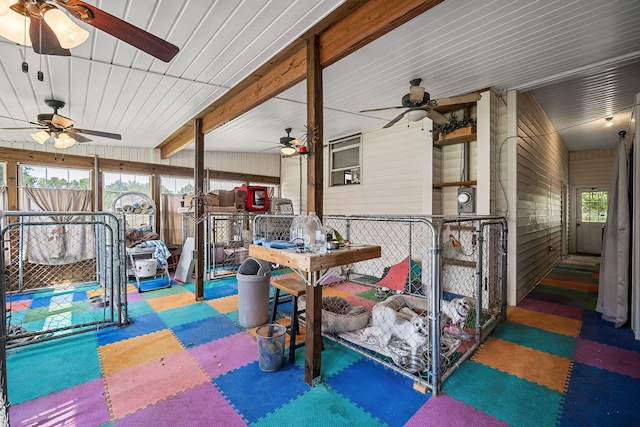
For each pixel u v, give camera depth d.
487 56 3.08
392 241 5.44
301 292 2.70
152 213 6.46
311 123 2.42
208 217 5.55
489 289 3.82
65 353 2.80
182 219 6.60
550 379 2.38
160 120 4.52
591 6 2.31
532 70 3.43
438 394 2.19
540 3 2.27
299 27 2.33
